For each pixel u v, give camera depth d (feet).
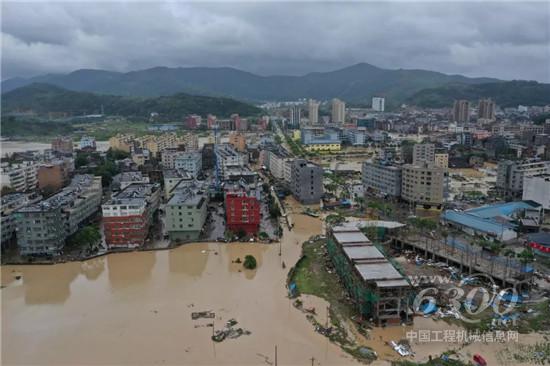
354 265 383.65
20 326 351.67
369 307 349.00
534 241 489.67
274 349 310.04
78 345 321.11
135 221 528.22
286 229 606.55
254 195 600.80
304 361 295.48
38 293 413.59
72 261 492.54
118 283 433.48
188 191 640.17
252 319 353.31
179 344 318.24
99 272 463.01
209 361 296.71
